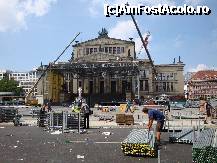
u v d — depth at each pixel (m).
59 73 86.94
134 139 12.70
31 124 28.97
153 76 108.25
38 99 82.19
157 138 14.97
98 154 12.92
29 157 12.34
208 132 12.16
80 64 79.06
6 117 31.56
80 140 17.36
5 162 11.38
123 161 11.48
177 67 109.50
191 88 182.00
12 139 18.12
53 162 11.36
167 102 53.44
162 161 11.33
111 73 84.31
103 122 29.81
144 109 14.91
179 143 15.39
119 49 104.62
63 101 85.12
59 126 23.28
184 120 30.47
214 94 170.88
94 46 105.94
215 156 10.27
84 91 104.12
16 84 149.75
